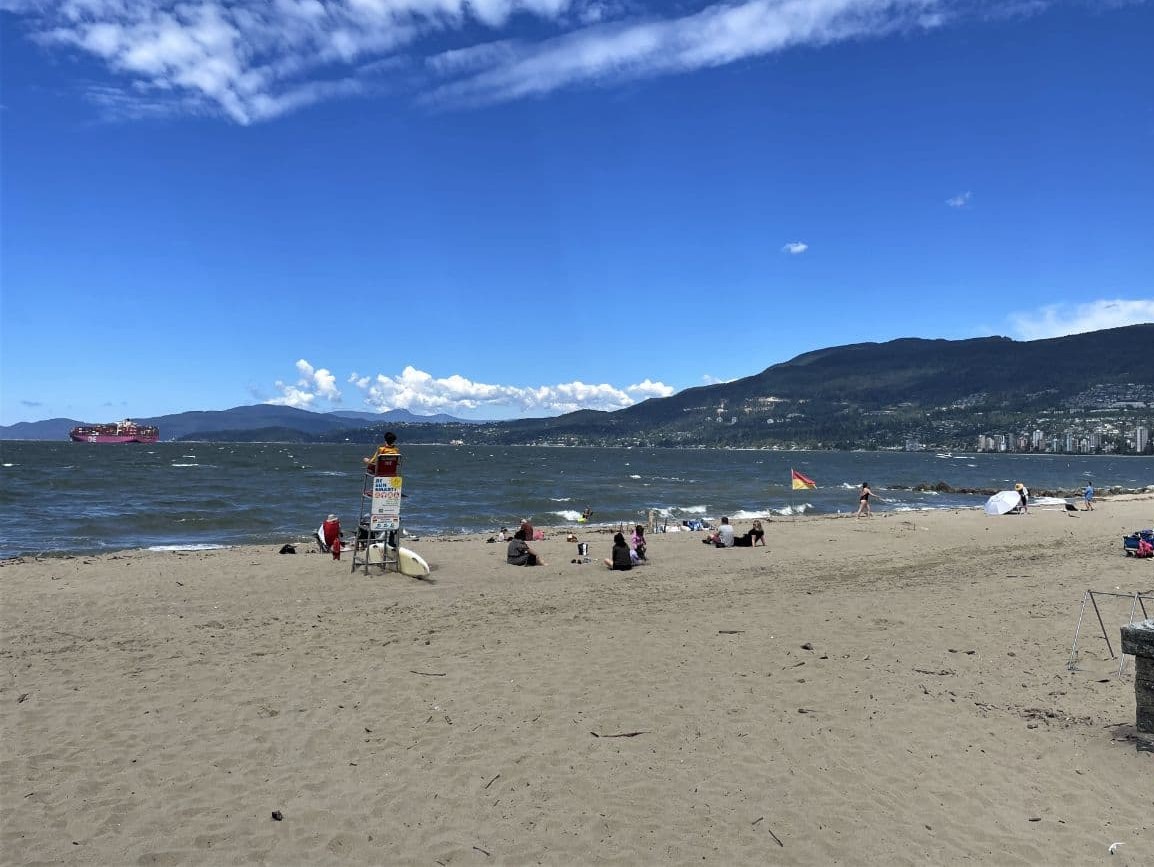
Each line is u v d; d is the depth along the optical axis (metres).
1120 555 18.38
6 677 7.60
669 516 33.84
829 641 9.41
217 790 5.09
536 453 181.62
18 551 19.97
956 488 58.56
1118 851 4.39
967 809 4.93
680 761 5.66
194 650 8.83
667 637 9.62
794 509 39.09
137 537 23.73
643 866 4.23
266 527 26.55
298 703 6.89
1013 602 12.11
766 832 4.62
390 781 5.27
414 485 52.28
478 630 10.03
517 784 5.25
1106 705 6.84
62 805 4.82
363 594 12.89
